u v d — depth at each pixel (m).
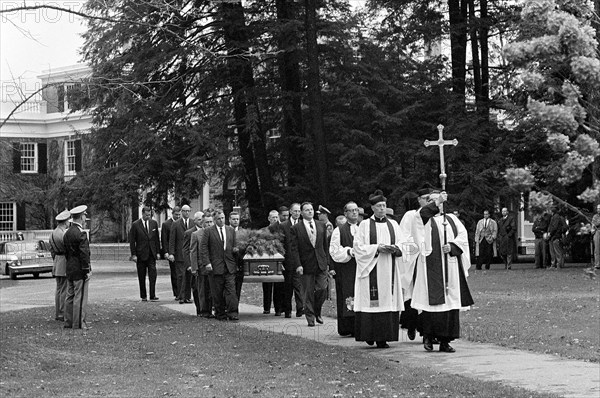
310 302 19.72
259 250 21.27
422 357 14.94
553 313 20.66
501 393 11.48
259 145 41.19
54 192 42.28
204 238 21.11
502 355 15.01
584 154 7.58
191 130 39.69
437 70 43.00
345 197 40.59
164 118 39.97
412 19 43.72
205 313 21.97
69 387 12.44
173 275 27.69
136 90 30.69
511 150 40.00
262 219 41.53
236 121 41.16
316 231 19.98
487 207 40.31
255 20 40.59
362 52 42.91
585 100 7.96
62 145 67.94
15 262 43.88
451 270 15.56
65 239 19.80
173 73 38.88
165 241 27.28
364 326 16.03
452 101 42.16
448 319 15.45
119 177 40.06
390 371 13.40
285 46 39.34
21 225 67.88
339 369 13.63
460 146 40.25
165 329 19.16
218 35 38.84
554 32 7.78
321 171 37.50
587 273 8.70
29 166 68.06
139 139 39.50
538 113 7.64
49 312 23.94
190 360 14.76
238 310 22.16
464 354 15.20
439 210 15.77
